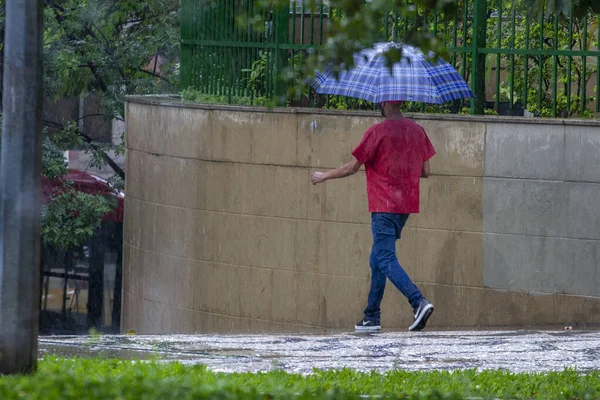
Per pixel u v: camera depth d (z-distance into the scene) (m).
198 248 28.84
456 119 26.03
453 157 26.09
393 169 22.98
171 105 29.39
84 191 51.66
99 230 54.00
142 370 14.73
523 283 25.72
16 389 12.91
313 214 27.16
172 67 49.94
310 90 29.61
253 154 27.77
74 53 47.28
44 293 55.34
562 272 25.44
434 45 13.38
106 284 54.47
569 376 16.66
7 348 14.44
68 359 16.66
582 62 26.58
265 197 27.69
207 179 28.55
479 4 27.17
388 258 23.14
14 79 14.42
